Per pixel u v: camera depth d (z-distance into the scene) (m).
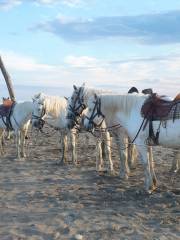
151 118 9.19
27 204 9.08
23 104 15.68
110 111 10.56
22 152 16.12
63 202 9.14
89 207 8.72
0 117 16.45
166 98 9.72
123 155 11.50
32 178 11.98
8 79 22.55
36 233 7.18
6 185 11.14
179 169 12.20
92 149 17.70
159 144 9.28
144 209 8.53
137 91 13.23
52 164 14.24
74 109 12.20
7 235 7.11
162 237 6.89
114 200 9.26
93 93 11.86
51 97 14.10
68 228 7.36
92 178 11.74
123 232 7.16
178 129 8.77
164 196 9.44
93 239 6.84
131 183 10.96
